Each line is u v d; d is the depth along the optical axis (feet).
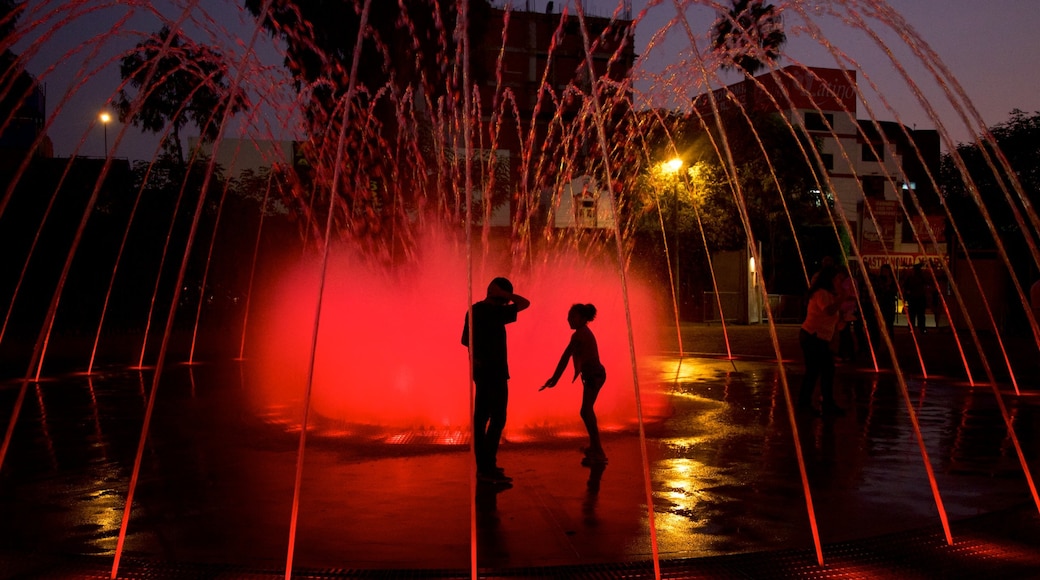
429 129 79.51
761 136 128.16
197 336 84.17
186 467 23.53
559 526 17.42
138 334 86.63
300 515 18.31
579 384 37.50
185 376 49.80
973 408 35.42
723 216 123.85
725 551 15.71
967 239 142.92
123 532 15.08
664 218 120.06
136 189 91.71
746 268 114.83
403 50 75.05
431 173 75.97
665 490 20.67
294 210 79.41
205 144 119.03
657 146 112.88
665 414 33.78
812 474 22.54
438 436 28.09
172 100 106.11
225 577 14.19
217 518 18.07
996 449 26.18
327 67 67.56
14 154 99.66
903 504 19.29
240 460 24.50
